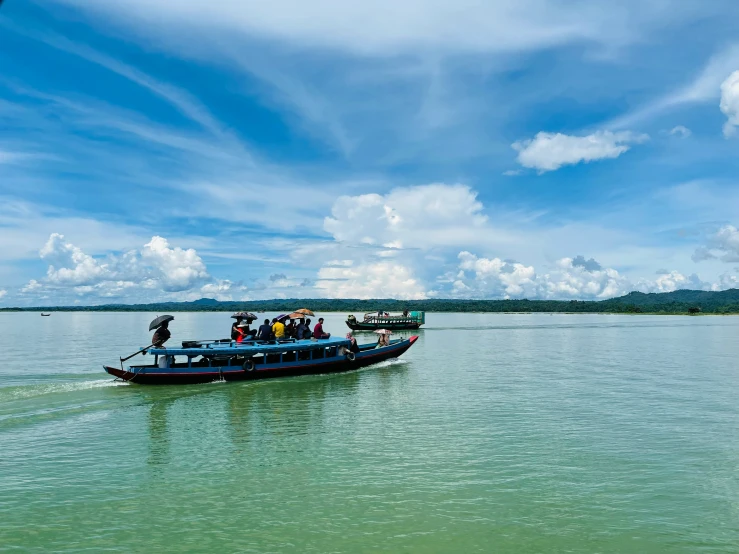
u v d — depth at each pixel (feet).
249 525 39.99
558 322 526.16
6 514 41.73
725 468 52.21
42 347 180.65
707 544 37.55
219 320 595.47
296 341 113.70
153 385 94.27
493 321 557.74
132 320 575.38
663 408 79.10
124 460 54.44
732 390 94.99
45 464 53.21
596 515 41.83
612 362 143.74
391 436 63.36
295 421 70.95
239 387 95.86
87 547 36.73
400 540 37.83
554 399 86.17
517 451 57.31
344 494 45.60
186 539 37.88
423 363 139.03
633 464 53.21
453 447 58.75
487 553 36.14
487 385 100.73
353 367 119.75
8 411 74.79
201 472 50.96
